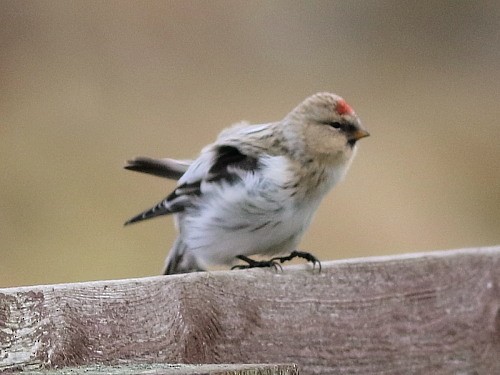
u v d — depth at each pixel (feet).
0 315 16.25
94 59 53.83
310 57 60.49
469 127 54.75
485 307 22.68
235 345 19.42
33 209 43.47
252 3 59.72
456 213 49.08
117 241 42.24
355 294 21.20
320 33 61.82
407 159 51.80
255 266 24.39
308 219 26.76
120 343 17.60
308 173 26.30
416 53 62.54
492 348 22.65
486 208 49.75
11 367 16.26
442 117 55.83
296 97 56.08
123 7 55.47
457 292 22.40
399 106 56.90
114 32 54.90
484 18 64.39
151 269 41.22
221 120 52.21
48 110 49.52
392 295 21.65
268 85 56.85
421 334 21.88
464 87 59.16
